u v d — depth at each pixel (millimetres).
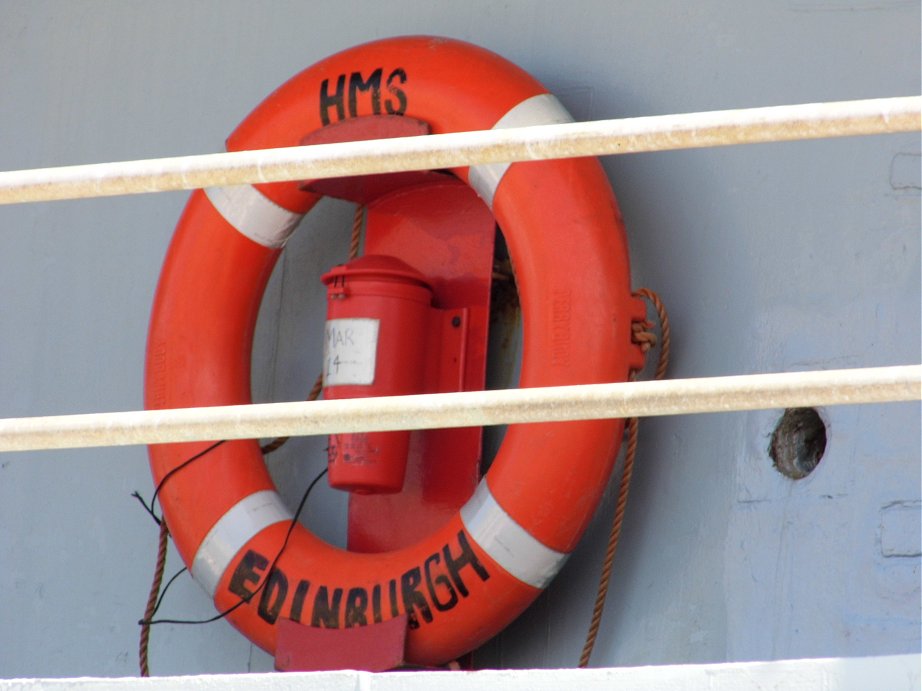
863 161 10586
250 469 11422
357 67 11398
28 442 7469
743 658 10164
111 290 13039
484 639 10609
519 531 10336
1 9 14023
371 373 11133
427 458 11492
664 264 11094
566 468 10258
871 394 6672
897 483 9953
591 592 10867
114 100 13398
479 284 11531
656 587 10617
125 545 12461
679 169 11195
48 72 13703
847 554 10008
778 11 11102
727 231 10922
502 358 11680
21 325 13258
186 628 12070
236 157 7480
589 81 11664
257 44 13008
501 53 12039
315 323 12312
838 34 10867
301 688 7480
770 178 10867
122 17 13562
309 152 7406
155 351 11617
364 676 7430
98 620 12383
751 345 10641
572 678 7172
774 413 10469
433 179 11656
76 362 13008
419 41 11430
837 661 6898
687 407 6879
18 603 12656
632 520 10844
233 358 11625
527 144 7180
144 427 7379
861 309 10344
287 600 10891
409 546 11078
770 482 10391
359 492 11289
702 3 11391
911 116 6797
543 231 10555
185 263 11703
